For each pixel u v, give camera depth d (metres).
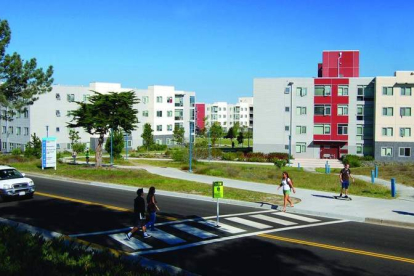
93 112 34.75
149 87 85.56
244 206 20.45
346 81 62.12
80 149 71.50
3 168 22.45
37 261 9.16
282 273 10.36
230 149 77.44
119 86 79.19
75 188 26.31
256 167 46.56
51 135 72.50
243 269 10.66
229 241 13.45
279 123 63.78
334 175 38.53
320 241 13.55
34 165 39.28
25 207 19.39
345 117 62.25
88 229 14.96
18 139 73.69
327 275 10.23
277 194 23.61
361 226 16.11
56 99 72.75
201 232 14.59
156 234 14.26
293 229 15.32
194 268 10.73
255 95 64.38
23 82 38.28
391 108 58.84
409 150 58.38
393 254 12.10
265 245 13.00
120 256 9.98
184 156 50.69
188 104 91.69
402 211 18.59
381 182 33.84
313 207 19.48
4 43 36.44
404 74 58.44
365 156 60.25
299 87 63.19
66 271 8.73
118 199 21.98
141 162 50.34
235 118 161.00
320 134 62.81
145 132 79.25
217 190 15.57
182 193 23.91
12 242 10.62
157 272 9.13
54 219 16.69
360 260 11.48
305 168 49.91
